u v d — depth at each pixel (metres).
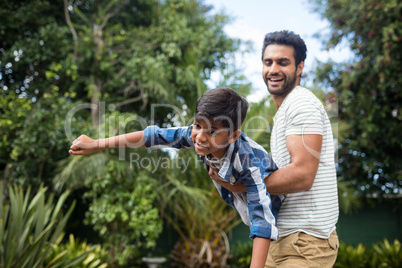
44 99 6.69
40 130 6.02
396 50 6.23
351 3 6.68
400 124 6.54
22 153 6.17
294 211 1.51
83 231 7.39
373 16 6.38
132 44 7.80
